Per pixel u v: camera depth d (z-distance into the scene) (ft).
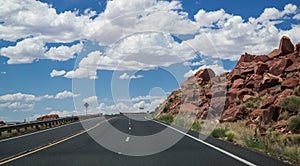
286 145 48.26
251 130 68.03
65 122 163.63
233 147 50.06
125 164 36.47
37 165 36.73
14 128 96.43
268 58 130.52
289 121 63.72
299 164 35.32
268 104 84.58
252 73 123.65
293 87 89.20
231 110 95.45
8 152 50.55
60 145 57.72
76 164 36.94
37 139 73.10
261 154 42.06
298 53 116.06
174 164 35.83
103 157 42.06
